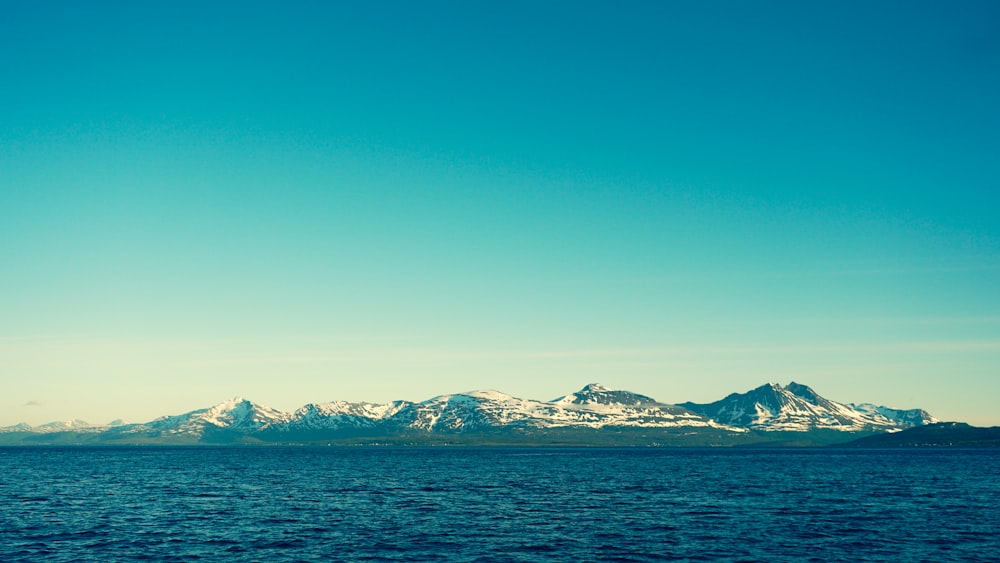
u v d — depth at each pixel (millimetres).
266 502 129750
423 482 185500
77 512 113438
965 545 85062
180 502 129250
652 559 76812
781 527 98312
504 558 77125
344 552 79812
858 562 75438
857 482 185250
